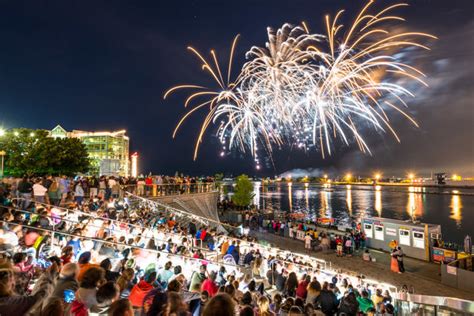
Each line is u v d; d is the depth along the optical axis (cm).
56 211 1239
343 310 832
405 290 1497
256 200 13738
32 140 5188
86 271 438
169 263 873
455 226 6506
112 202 1838
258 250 1591
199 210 3325
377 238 2497
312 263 1719
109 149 9694
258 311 590
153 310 412
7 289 336
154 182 2877
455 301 642
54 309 320
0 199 1136
